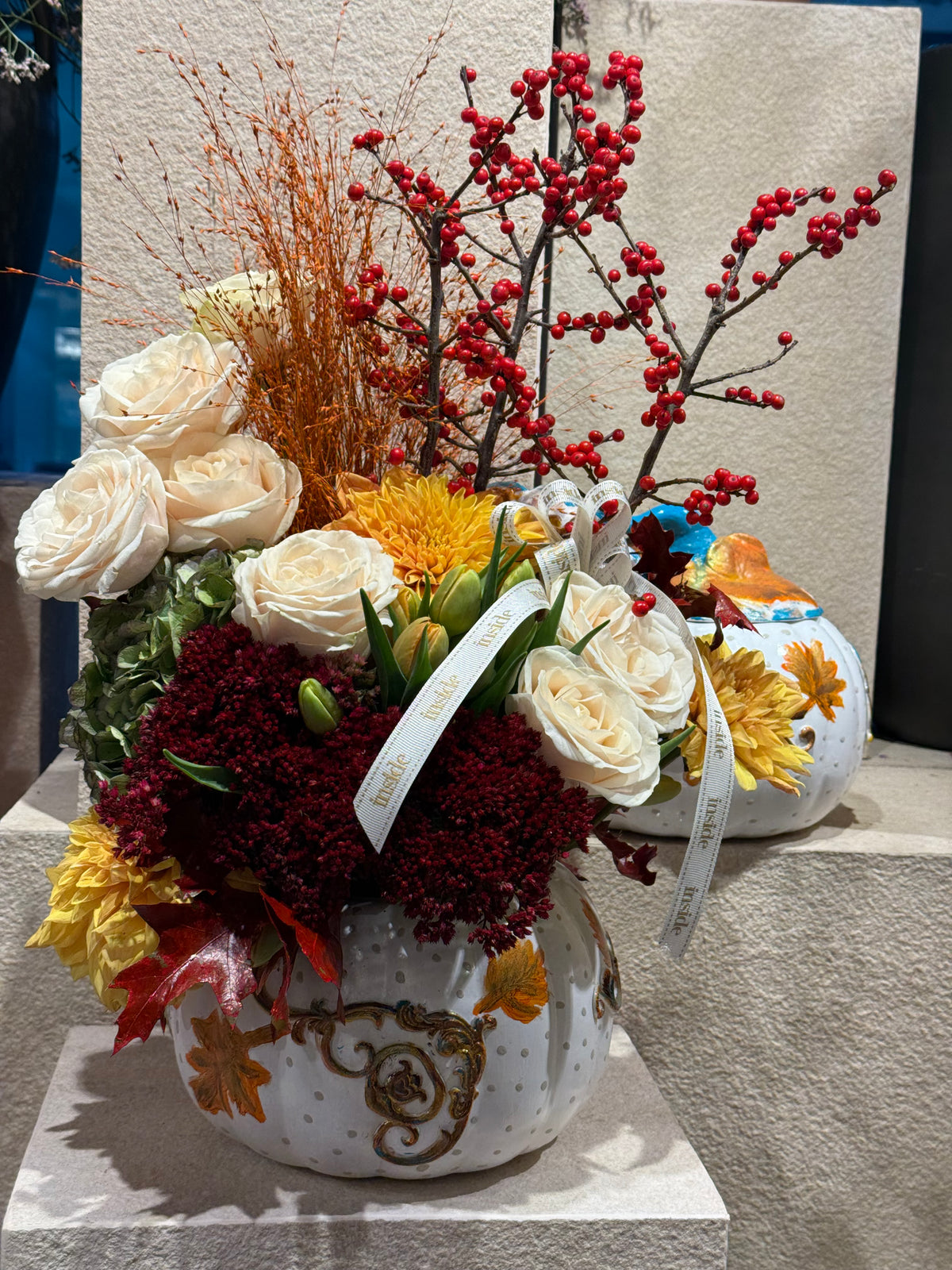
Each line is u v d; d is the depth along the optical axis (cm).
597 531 61
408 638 54
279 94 87
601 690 54
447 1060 55
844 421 113
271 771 50
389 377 69
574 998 60
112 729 59
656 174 108
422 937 52
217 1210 59
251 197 82
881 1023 87
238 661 52
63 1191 61
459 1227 59
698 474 112
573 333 108
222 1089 59
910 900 86
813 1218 89
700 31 107
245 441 62
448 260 64
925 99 116
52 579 58
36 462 138
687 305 110
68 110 117
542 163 62
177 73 86
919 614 122
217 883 52
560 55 61
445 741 52
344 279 78
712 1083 87
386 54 87
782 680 67
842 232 61
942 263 116
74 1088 73
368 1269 58
